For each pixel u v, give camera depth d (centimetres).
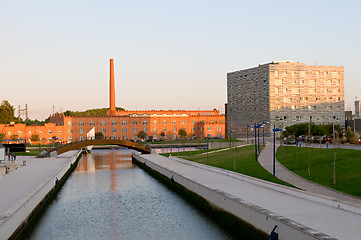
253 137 14950
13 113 18825
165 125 17875
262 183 4044
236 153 8275
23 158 8894
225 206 3359
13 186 4303
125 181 6600
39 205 3984
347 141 8806
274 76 14225
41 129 16312
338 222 2392
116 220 3766
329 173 4275
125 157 12238
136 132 17462
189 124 18100
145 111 18300
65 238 3200
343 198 3147
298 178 4362
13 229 2819
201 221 3641
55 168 6438
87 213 4084
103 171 8212
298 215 2595
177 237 3161
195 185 4419
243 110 15625
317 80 14800
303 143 9081
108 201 4728
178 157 9119
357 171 4053
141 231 3369
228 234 3188
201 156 8900
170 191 5488
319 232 2077
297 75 14512
